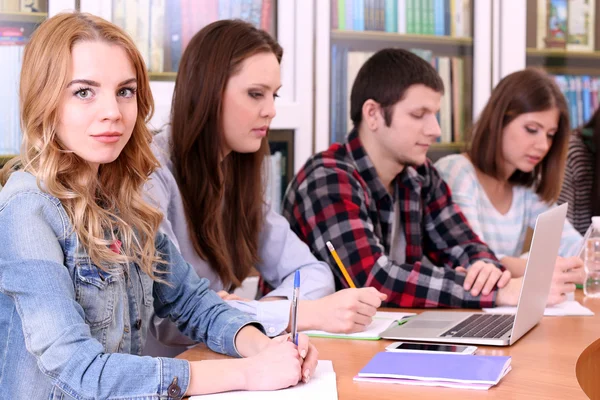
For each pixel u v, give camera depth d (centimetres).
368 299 154
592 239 198
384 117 209
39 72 119
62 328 111
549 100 237
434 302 181
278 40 270
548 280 161
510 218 250
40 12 233
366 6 290
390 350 137
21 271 112
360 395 112
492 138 242
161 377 111
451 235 225
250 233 192
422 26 301
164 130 191
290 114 271
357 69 288
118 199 134
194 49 180
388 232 217
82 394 109
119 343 129
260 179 193
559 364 129
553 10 327
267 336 140
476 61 309
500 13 311
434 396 112
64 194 120
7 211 117
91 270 123
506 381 119
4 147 233
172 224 180
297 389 115
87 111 119
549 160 248
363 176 213
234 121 180
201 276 186
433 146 306
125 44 124
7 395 120
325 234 197
